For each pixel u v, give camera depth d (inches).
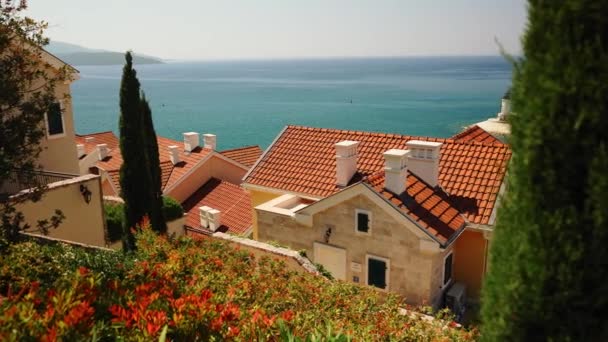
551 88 169.9
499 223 195.2
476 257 658.8
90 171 1288.1
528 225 178.4
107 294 294.0
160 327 239.0
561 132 169.8
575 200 171.5
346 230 656.4
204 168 1206.3
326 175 789.9
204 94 7470.5
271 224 724.0
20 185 676.1
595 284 169.3
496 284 193.6
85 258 396.8
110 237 788.6
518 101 183.9
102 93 7721.5
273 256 591.2
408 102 5659.5
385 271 633.6
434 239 584.4
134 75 691.4
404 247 613.6
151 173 739.4
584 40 165.0
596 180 163.6
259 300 385.4
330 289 440.1
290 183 799.7
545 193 175.0
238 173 1298.0
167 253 444.5
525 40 179.9
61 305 244.2
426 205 639.8
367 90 7544.3
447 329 390.3
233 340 258.1
